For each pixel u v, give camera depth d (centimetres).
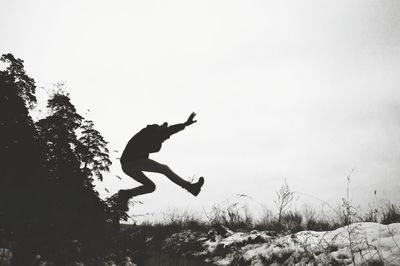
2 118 559
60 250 454
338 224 963
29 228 452
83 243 518
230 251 1172
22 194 501
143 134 393
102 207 537
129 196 384
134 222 542
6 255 387
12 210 478
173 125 409
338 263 614
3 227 443
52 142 632
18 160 533
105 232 544
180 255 1306
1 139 535
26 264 409
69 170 595
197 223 1664
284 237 956
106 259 549
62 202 519
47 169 586
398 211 838
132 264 607
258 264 920
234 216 1461
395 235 618
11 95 605
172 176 384
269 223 1277
